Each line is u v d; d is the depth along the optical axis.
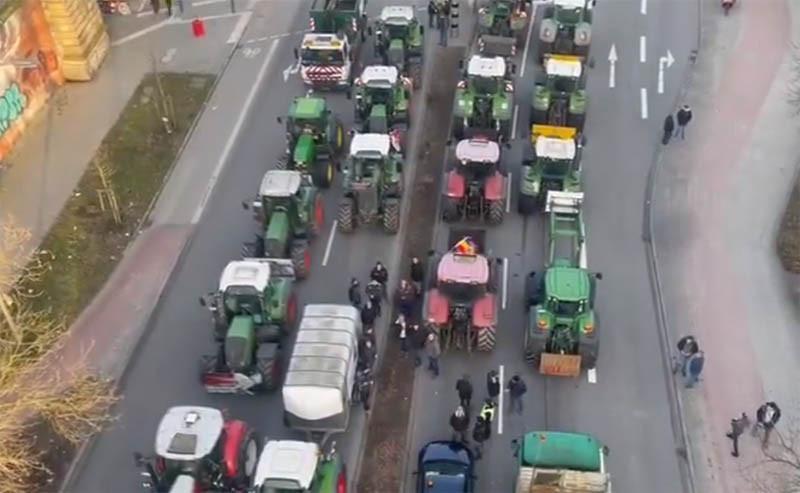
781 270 30.36
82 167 35.19
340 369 24.20
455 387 26.84
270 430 25.75
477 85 35.34
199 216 33.25
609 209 33.09
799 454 24.03
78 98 39.06
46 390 24.05
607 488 21.88
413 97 38.84
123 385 27.27
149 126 37.34
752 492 23.91
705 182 34.12
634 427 25.67
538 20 44.06
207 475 22.47
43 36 38.00
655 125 37.19
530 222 32.56
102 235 32.31
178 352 28.31
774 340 28.00
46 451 25.12
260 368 25.88
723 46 41.59
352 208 31.53
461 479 23.02
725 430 25.48
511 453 24.97
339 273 30.69
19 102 36.47
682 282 30.05
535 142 32.69
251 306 26.33
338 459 23.23
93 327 29.05
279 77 40.56
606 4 44.97
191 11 45.19
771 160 35.03
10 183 34.50
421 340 27.42
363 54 41.97
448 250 30.66
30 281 29.88
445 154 35.62
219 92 39.59
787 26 42.62
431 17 43.31
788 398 26.27
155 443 23.42
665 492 24.02
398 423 25.91
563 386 26.83
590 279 26.94
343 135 35.88
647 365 27.42
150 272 31.05
